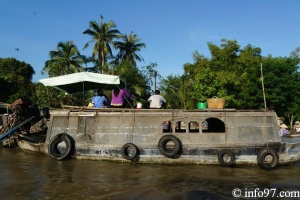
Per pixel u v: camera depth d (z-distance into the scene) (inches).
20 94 1323.8
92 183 288.0
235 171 344.2
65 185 280.5
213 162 368.5
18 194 253.1
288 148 370.3
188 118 377.4
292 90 1127.6
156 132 377.7
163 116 380.2
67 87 468.4
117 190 265.4
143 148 373.7
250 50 1252.5
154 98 434.0
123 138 382.0
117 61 1478.8
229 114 374.3
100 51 1402.6
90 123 394.6
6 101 1445.6
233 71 1216.2
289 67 1130.7
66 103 889.5
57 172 329.7
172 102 1181.1
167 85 1210.6
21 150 467.5
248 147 365.4
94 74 411.2
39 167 352.5
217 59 1259.8
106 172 331.9
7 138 458.6
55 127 406.3
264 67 1149.7
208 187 278.7
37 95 1025.5
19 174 319.6
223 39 1267.2
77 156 393.1
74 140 394.9
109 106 458.0
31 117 476.4
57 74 1216.2
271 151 356.5
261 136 370.3
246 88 1164.5
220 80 1155.9
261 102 1154.7
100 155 385.7
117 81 408.2
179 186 280.4
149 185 282.4
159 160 371.9
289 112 1157.1
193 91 1109.1
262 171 346.9
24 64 1780.3
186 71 1350.9
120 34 1418.6
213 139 370.0
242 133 370.3
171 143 369.7
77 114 401.1
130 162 375.9
